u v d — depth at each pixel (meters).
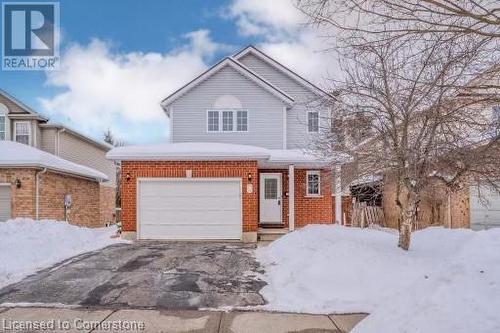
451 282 4.04
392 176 8.91
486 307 3.55
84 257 9.79
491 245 4.71
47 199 16.50
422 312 3.89
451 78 5.81
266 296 6.93
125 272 8.32
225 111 18.14
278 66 19.17
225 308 6.32
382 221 18.05
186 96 18.16
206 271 8.45
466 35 4.21
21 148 16.77
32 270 8.54
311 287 6.95
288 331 5.33
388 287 6.64
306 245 9.42
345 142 8.47
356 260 7.57
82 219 20.33
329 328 5.43
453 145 7.12
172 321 5.70
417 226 15.02
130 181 13.45
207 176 13.45
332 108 8.59
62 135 22.09
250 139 18.02
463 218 14.02
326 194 16.55
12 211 15.21
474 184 8.04
